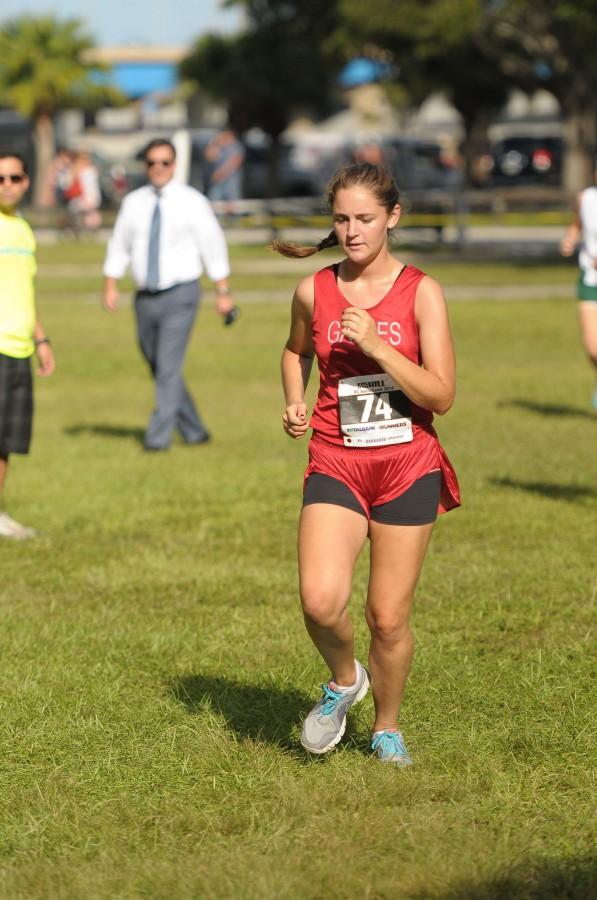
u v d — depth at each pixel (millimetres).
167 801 7941
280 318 36469
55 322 36344
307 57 75750
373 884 6840
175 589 12578
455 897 6734
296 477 17547
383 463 7812
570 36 55562
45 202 89938
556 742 8750
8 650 10711
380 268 7734
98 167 81062
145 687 9875
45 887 6914
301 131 115375
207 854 7230
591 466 17938
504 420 21547
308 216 58000
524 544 13992
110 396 25375
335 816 7645
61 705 9469
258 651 10641
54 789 8117
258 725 9133
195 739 8812
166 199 18641
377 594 7988
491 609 11773
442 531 14570
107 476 17656
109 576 13031
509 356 28984
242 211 58031
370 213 7559
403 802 7879
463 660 10352
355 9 54750
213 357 29562
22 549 14133
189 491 16781
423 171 79938
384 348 7449
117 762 8500
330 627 7742
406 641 8094
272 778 8172
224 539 14508
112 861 7191
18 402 13820
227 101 78875
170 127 111000
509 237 59500
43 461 18781
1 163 13484
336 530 7785
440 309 7676
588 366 27578
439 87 73562
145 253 18750
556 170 82312
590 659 10383
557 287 42406
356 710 9375
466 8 52750
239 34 77562
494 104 77562
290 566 13375
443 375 7652
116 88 92500
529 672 10047
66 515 15570
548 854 7172
